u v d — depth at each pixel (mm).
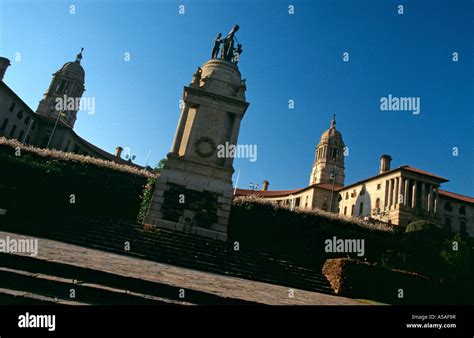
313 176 83188
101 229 17703
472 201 62031
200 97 25969
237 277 14922
